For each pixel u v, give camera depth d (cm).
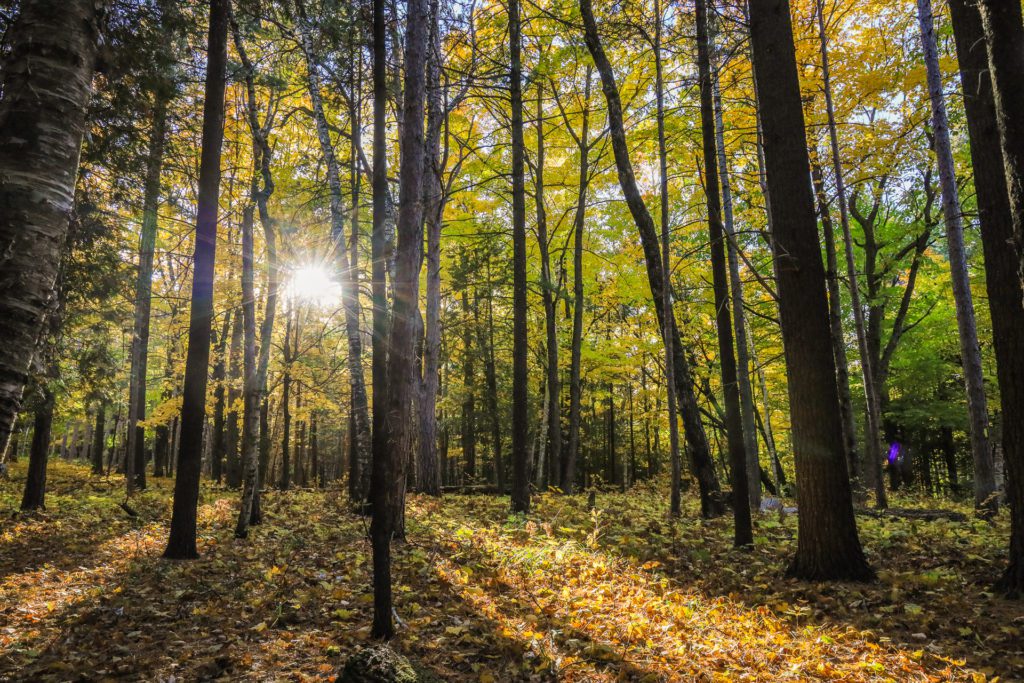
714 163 912
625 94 1656
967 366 1087
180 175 1002
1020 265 452
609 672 423
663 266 1196
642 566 699
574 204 1958
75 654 462
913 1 1327
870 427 1283
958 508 1325
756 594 640
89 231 848
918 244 1722
